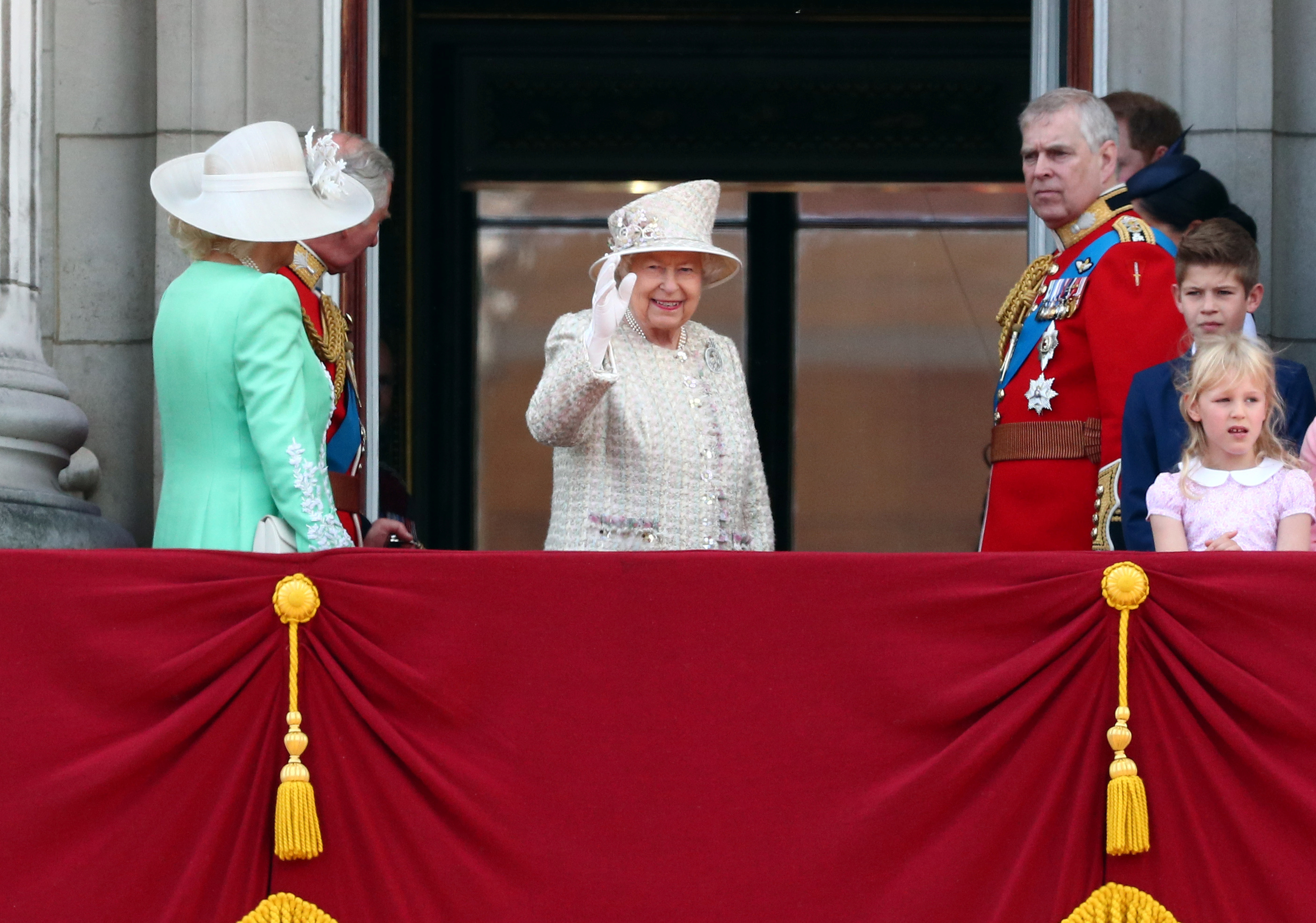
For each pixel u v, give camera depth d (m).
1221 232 16.14
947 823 12.56
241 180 14.62
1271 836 12.45
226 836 12.49
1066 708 12.66
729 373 16.20
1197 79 21.17
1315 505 14.62
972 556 12.81
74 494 20.97
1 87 18.05
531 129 30.09
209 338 13.86
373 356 22.38
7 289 18.23
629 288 14.29
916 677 12.68
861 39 30.20
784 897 12.53
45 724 12.54
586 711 12.71
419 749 12.62
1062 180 17.17
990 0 30.06
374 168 16.53
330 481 15.50
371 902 12.51
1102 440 16.31
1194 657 12.57
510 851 12.54
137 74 21.47
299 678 12.67
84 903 12.37
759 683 12.73
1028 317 17.55
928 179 30.02
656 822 12.61
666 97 30.22
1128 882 12.48
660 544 15.14
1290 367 16.86
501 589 12.81
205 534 13.69
